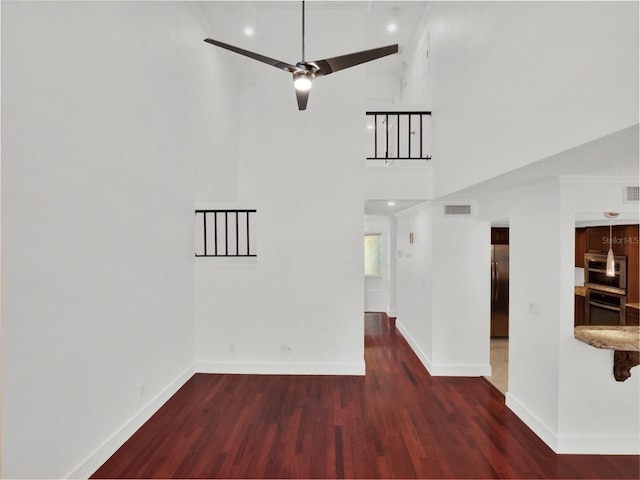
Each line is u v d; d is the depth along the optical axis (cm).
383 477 246
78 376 240
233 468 255
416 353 509
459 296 435
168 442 288
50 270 217
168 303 371
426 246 463
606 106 157
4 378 187
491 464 260
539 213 304
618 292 421
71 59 235
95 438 255
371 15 506
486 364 432
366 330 642
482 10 287
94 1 257
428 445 284
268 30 435
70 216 234
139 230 316
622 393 273
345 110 434
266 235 435
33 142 205
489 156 277
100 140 263
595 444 273
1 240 186
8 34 190
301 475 248
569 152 191
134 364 307
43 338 212
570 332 275
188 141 425
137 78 314
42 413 210
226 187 611
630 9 144
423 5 481
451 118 364
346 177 433
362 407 348
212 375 432
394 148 689
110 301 275
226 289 438
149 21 334
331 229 434
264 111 436
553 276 284
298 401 361
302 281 435
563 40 187
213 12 480
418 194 433
